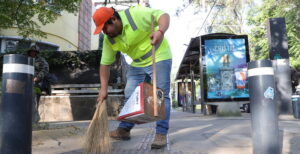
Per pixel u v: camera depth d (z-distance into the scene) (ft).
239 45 27.99
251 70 7.51
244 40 28.07
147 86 8.62
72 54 30.04
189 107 53.11
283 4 55.06
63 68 30.19
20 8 21.52
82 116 27.30
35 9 22.89
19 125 6.37
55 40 43.62
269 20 27.71
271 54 27.61
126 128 11.51
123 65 27.81
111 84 27.89
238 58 27.89
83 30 55.21
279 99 27.09
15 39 38.14
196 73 52.31
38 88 18.13
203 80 27.68
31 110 6.68
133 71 11.05
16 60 6.49
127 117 8.88
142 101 8.40
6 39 37.58
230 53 27.89
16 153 6.28
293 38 55.42
